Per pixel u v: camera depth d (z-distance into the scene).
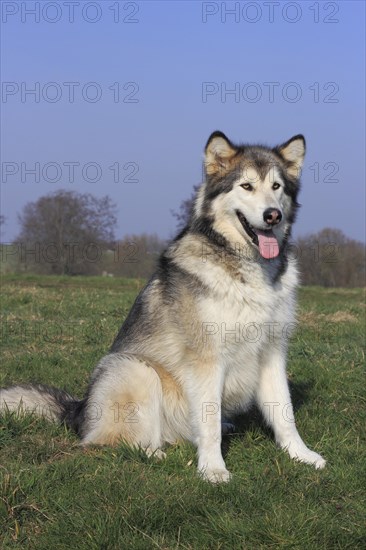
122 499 4.23
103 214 29.55
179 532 3.90
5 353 8.67
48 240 29.08
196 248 5.33
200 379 5.12
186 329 5.19
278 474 4.70
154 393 5.33
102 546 3.76
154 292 5.58
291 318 5.47
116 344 5.95
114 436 5.29
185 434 5.52
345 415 6.18
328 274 25.75
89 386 5.64
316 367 7.72
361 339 10.05
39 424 5.60
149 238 26.52
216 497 4.32
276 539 3.78
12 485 4.30
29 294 14.14
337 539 3.82
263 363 5.45
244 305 5.13
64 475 4.57
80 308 12.30
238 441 5.51
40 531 4.01
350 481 4.63
